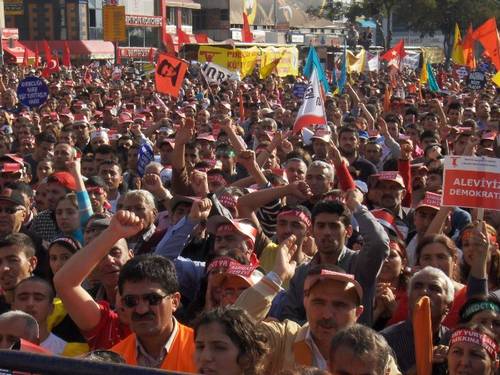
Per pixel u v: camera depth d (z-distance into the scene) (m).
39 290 6.12
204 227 8.16
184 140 10.70
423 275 6.27
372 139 14.82
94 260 5.52
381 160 14.30
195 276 7.41
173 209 8.61
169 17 89.56
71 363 2.78
